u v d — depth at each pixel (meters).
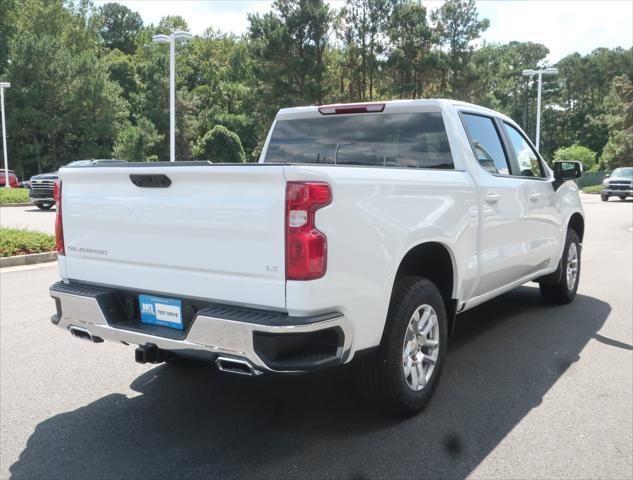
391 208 3.38
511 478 3.05
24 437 3.55
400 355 3.55
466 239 4.19
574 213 6.64
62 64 48.69
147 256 3.40
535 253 5.55
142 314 3.51
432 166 4.52
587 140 89.50
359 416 3.81
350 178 3.09
